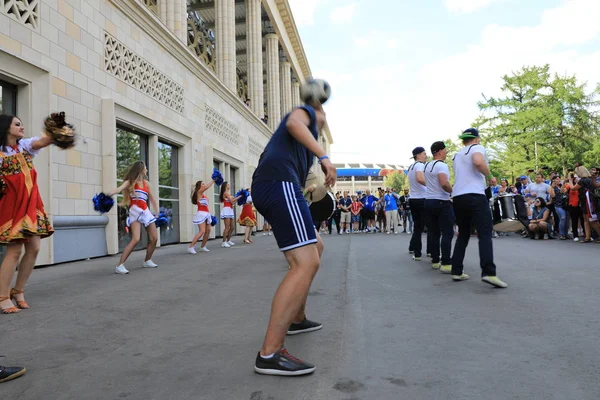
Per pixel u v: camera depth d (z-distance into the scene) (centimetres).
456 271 547
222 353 283
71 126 377
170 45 1229
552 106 3212
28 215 404
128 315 390
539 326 333
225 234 1171
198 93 1475
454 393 217
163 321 368
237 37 2947
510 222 1176
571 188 1080
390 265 706
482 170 495
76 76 822
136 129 1077
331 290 491
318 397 214
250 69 2405
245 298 459
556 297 433
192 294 484
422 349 284
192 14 1981
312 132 269
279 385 230
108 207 634
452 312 383
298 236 249
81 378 244
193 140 1420
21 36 682
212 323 360
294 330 321
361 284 529
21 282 422
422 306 408
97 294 487
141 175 686
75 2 820
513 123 3350
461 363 258
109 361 272
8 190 400
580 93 3175
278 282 557
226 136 1806
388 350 283
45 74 736
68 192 799
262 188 259
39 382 239
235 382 235
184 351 289
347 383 231
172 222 1318
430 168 635
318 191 455
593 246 951
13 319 378
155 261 819
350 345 294
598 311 374
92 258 875
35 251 426
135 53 1045
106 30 925
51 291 506
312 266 250
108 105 905
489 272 493
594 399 208
